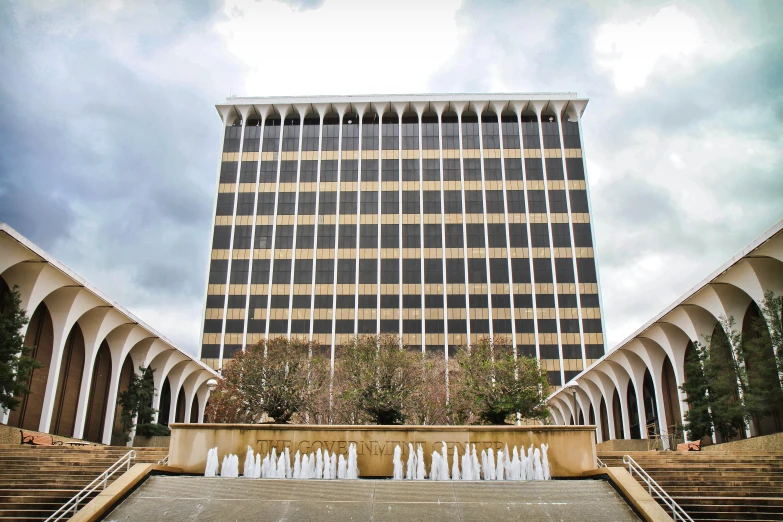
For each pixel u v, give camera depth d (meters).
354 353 35.94
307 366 35.00
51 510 15.06
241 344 76.56
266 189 83.62
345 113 88.88
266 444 19.44
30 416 34.09
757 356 29.52
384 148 85.25
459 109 87.00
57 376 33.50
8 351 26.36
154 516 14.36
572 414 67.31
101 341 38.25
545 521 14.12
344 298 78.38
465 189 83.00
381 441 19.48
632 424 52.09
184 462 19.33
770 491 16.33
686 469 18.61
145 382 43.25
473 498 15.22
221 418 37.50
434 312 77.62
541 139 84.88
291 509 14.73
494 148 84.75
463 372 31.27
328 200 82.94
